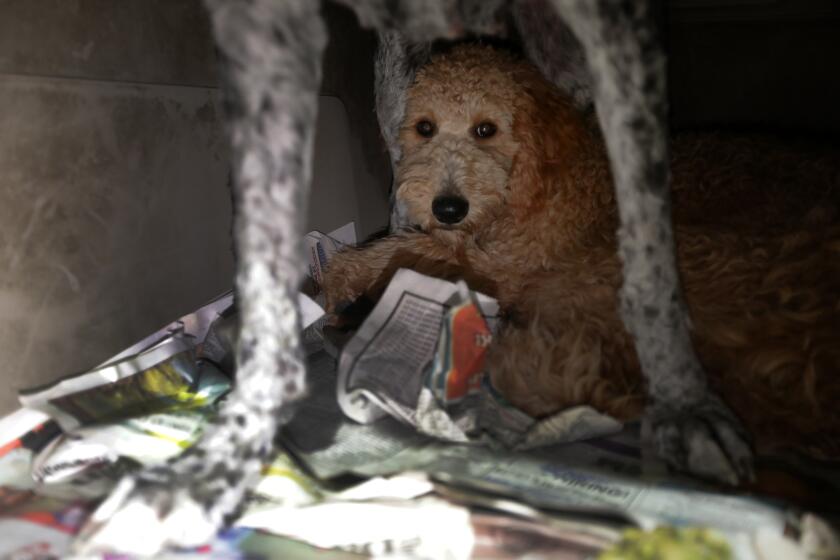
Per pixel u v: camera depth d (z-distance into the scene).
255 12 0.78
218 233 1.57
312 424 1.13
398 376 1.13
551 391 1.14
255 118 0.81
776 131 2.00
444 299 1.21
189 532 0.79
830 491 0.92
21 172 1.15
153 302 1.41
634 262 0.96
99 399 1.13
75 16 1.26
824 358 1.06
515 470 0.98
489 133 1.42
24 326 1.16
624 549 0.79
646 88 0.87
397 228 1.70
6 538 0.83
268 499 0.91
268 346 0.86
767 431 1.03
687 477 0.94
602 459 1.01
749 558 0.77
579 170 1.45
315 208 1.81
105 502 0.82
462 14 0.96
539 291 1.35
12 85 1.13
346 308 1.46
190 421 1.10
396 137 1.61
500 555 0.78
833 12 1.90
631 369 1.18
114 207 1.32
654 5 0.91
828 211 1.35
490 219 1.43
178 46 1.48
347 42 1.97
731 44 2.02
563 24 1.50
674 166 1.56
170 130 1.43
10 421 1.09
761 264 1.23
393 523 0.84
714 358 1.12
